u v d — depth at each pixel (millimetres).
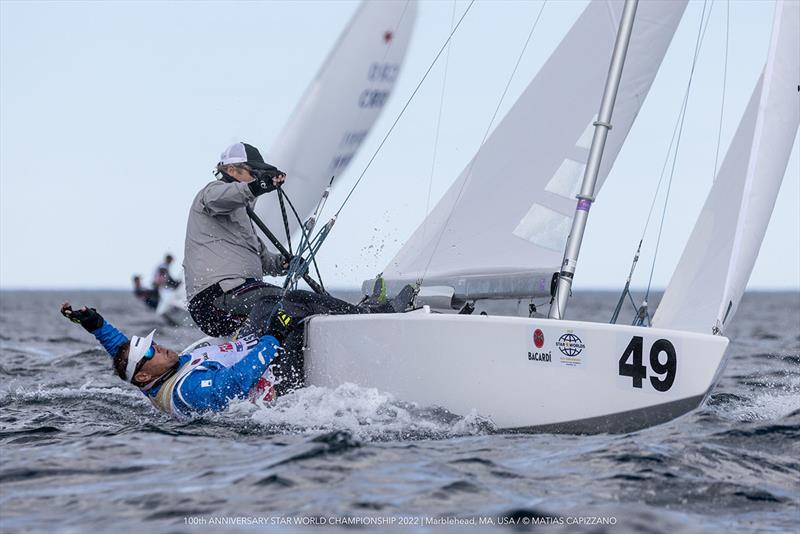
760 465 13352
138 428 16266
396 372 16969
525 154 18719
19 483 12594
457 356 16297
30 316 98000
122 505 11414
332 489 12008
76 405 19609
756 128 16891
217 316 18906
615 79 17578
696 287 17172
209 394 17000
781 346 44344
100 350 34062
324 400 17328
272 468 12961
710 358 14570
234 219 18828
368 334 17375
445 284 18812
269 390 17641
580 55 18938
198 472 12930
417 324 16719
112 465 13430
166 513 11055
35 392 21781
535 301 18156
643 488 12258
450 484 12289
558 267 17875
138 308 134125
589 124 18594
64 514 11133
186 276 19062
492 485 12344
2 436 15820
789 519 11203
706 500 11883
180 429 16203
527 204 18438
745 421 16547
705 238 17438
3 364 30453
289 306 18500
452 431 16250
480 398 16094
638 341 15031
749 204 16562
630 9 17641
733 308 16750
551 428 15648
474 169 19047
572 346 15445
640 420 15102
